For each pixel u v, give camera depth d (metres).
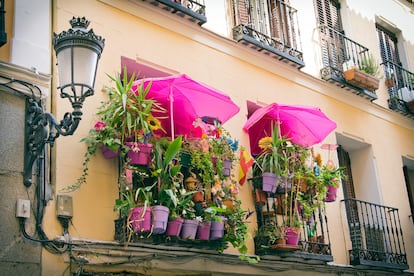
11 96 6.38
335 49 11.65
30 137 6.29
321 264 9.39
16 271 5.93
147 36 8.21
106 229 6.80
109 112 6.89
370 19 13.22
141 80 7.35
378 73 12.30
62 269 6.27
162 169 6.98
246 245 8.38
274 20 10.34
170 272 7.49
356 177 11.82
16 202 6.11
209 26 9.21
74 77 5.62
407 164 13.07
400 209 11.84
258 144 9.18
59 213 6.41
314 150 10.36
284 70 10.27
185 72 8.57
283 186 8.62
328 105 11.05
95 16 7.65
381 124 12.30
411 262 11.52
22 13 6.79
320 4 12.00
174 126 8.10
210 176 7.54
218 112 8.06
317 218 9.80
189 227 7.04
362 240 10.70
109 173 7.05
